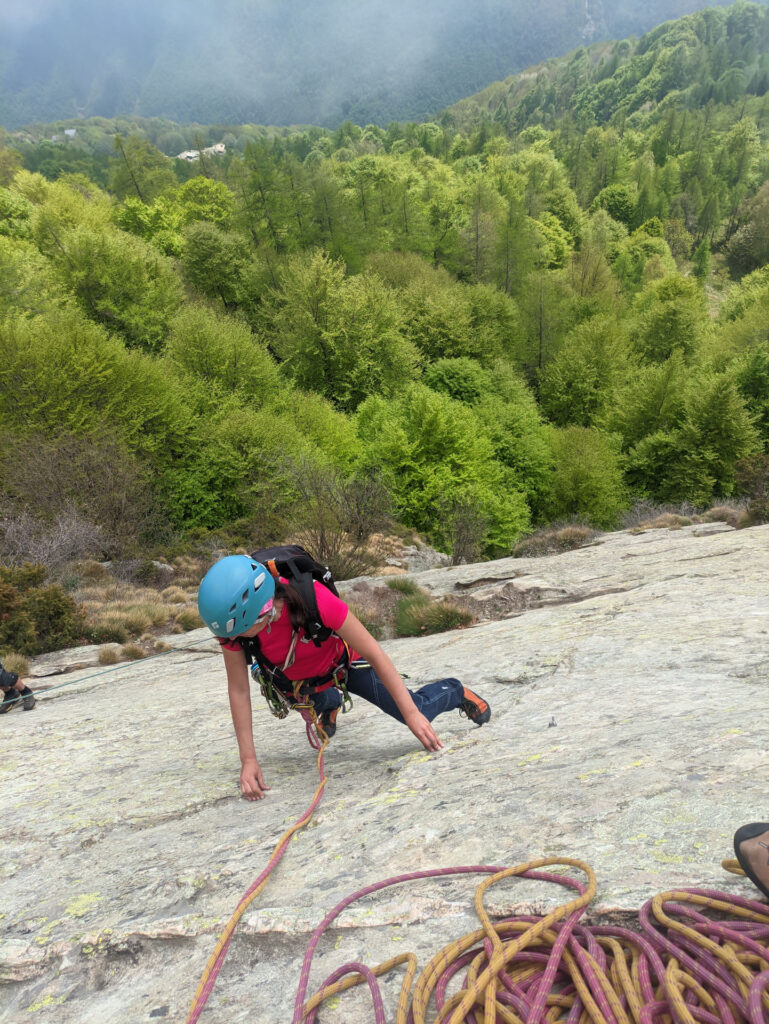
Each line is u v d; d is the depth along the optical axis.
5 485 23.33
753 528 12.26
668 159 158.00
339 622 2.42
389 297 52.41
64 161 184.50
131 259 48.41
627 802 2.02
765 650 4.16
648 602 6.85
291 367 49.41
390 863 1.96
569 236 109.56
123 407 31.47
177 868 2.26
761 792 1.91
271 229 69.38
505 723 3.47
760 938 1.35
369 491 18.81
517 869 1.67
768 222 118.81
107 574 18.67
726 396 41.25
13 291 42.00
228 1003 1.56
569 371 55.09
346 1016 1.41
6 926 2.12
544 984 1.25
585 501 41.19
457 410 40.44
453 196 99.00
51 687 8.69
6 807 3.39
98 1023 1.61
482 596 10.52
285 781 3.04
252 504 30.00
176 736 4.46
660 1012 1.23
